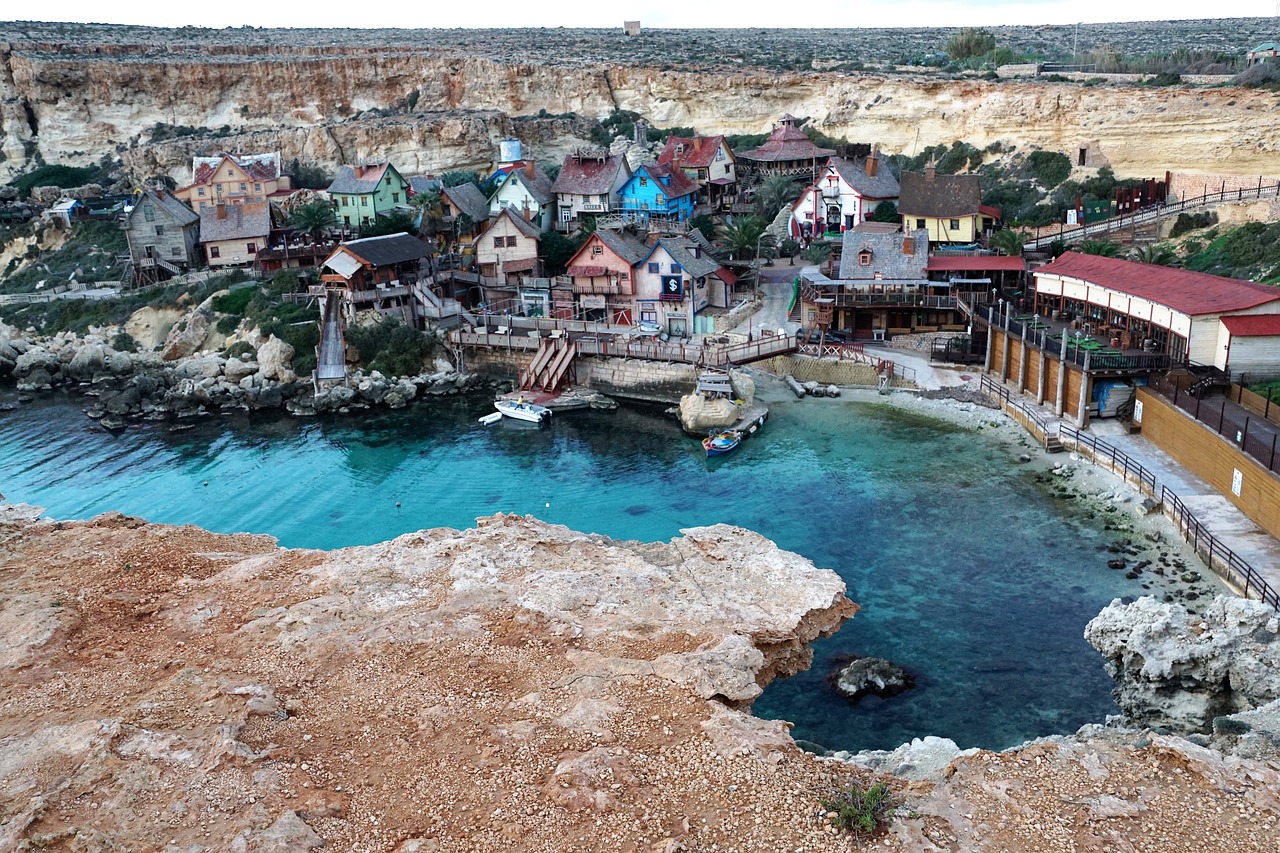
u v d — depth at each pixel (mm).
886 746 33750
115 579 35344
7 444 72438
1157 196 91188
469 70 152250
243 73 153000
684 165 116125
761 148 121750
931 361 76500
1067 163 100062
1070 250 81688
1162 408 55531
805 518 53375
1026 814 22500
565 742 24969
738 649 29250
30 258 117062
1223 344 54844
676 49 183000
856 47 198375
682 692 27250
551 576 34875
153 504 60125
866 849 21125
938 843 21453
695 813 22297
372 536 54688
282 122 154125
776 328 83188
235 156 125188
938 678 37719
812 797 22844
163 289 99250
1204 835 21719
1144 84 106500
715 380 70688
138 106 150375
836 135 124562
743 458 63219
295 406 78938
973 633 40781
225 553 38906
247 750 24531
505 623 31719
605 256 86625
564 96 146625
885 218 98438
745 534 40062
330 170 136500
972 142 110375
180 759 24125
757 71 138625
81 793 23016
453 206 108500
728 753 24281
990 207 94312
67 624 31703
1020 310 75062
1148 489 51156
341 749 25172
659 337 81688
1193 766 23875
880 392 72875
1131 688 33969
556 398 77688
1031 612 42125
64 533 40219
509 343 83438
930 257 80938
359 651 30031
